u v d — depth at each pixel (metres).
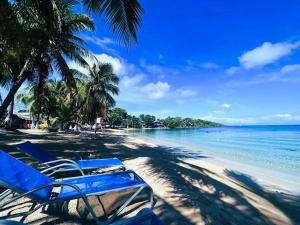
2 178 2.42
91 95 25.47
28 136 15.91
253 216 3.48
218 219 3.11
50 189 2.83
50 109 27.56
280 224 3.35
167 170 6.08
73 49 10.70
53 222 2.78
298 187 6.80
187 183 4.94
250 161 12.24
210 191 4.56
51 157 4.65
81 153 9.12
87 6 4.71
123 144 15.84
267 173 9.02
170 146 19.64
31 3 6.05
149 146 17.22
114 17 4.55
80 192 2.49
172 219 2.95
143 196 3.54
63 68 10.20
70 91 11.26
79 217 2.89
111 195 3.31
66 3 9.35
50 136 17.50
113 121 86.38
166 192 4.00
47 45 8.86
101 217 2.88
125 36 4.62
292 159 13.27
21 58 8.35
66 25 9.98
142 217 1.73
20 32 5.28
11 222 1.23
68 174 4.98
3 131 18.09
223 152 16.23
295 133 53.38
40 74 10.11
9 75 13.23
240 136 41.50
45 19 6.52
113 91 27.62
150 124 125.50
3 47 8.01
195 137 37.88
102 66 24.28
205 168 8.80
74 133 24.47
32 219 2.83
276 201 4.87
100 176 3.46
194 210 3.28
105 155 8.95
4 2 4.59
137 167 6.37
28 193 2.36
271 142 27.03
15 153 7.61
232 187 5.37
